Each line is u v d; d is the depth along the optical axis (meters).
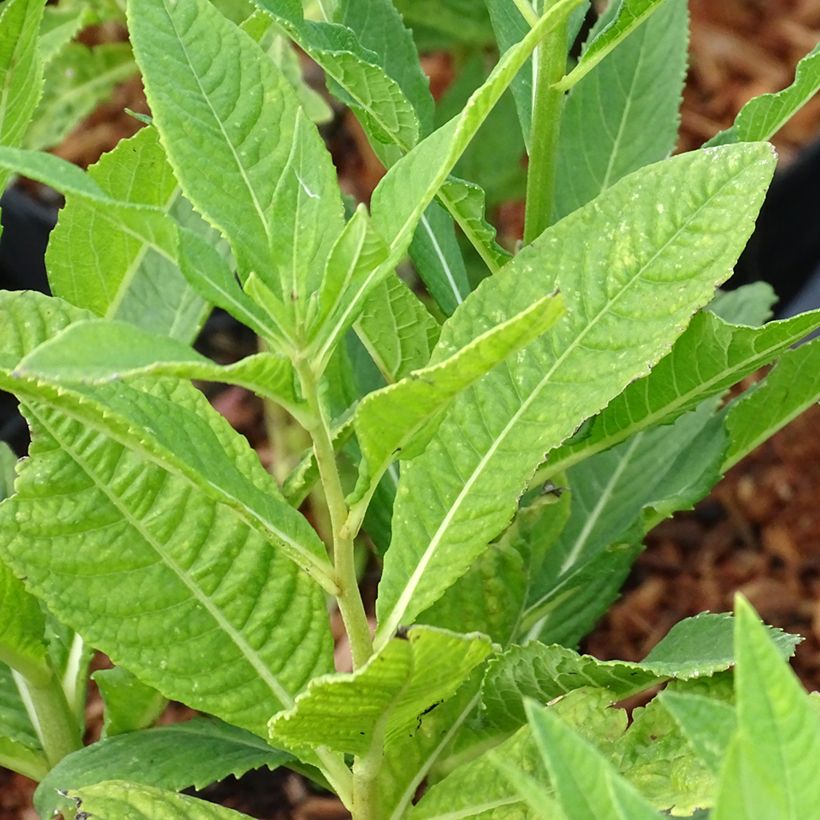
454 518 0.57
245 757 0.61
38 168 0.49
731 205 0.56
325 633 0.59
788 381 0.63
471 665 0.54
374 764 0.57
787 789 0.46
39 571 0.57
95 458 0.58
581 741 0.47
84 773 0.60
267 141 0.55
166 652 0.58
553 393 0.57
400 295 0.61
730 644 0.56
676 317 0.56
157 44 0.54
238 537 0.58
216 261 0.52
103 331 0.48
